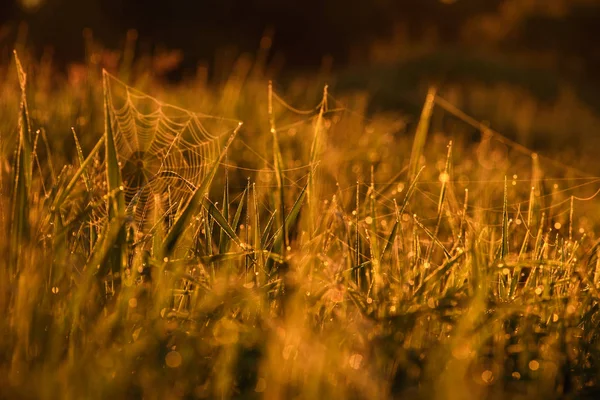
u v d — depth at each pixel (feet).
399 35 110.11
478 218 14.87
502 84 84.69
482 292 9.56
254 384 8.92
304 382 8.30
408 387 8.75
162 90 35.96
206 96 34.14
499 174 24.48
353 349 9.22
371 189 12.99
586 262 11.99
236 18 169.37
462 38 141.08
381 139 28.66
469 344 9.26
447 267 10.18
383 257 11.52
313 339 8.92
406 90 70.90
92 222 11.85
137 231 10.50
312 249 11.43
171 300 10.26
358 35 176.86
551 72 105.09
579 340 10.14
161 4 158.20
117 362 8.20
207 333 9.22
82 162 11.35
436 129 41.57
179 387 8.34
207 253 11.83
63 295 9.05
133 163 18.53
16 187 9.39
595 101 97.91
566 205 20.66
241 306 10.00
